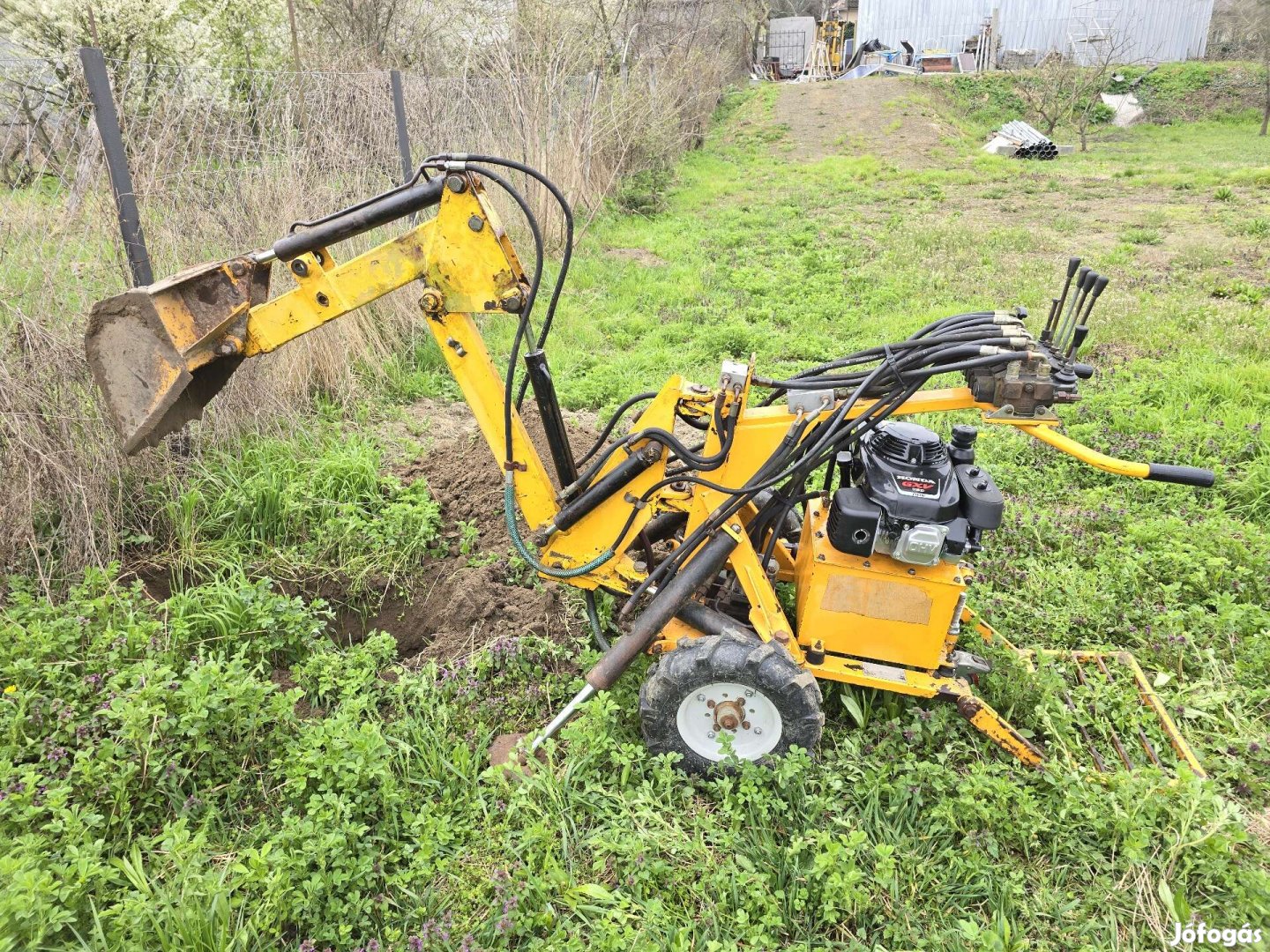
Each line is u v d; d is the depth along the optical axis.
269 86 6.59
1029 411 3.00
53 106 4.57
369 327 7.04
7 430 4.02
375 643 3.90
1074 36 32.78
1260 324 8.45
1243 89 26.69
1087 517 5.12
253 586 4.10
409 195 3.02
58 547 4.27
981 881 2.84
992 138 23.31
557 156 11.21
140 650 3.59
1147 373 7.34
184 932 2.44
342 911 2.63
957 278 10.46
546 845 2.88
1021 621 4.23
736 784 3.18
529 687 3.70
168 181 5.12
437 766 3.22
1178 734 3.45
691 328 8.74
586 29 13.91
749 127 24.41
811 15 44.78
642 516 3.40
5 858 2.47
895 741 3.36
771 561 3.94
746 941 2.67
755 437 3.24
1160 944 2.71
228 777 3.18
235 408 5.31
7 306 4.10
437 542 4.94
